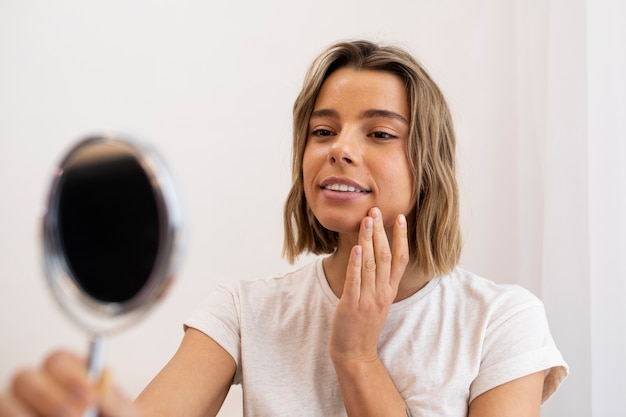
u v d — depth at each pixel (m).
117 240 0.45
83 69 2.11
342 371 0.90
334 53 0.99
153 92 2.04
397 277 0.92
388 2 1.86
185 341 1.02
